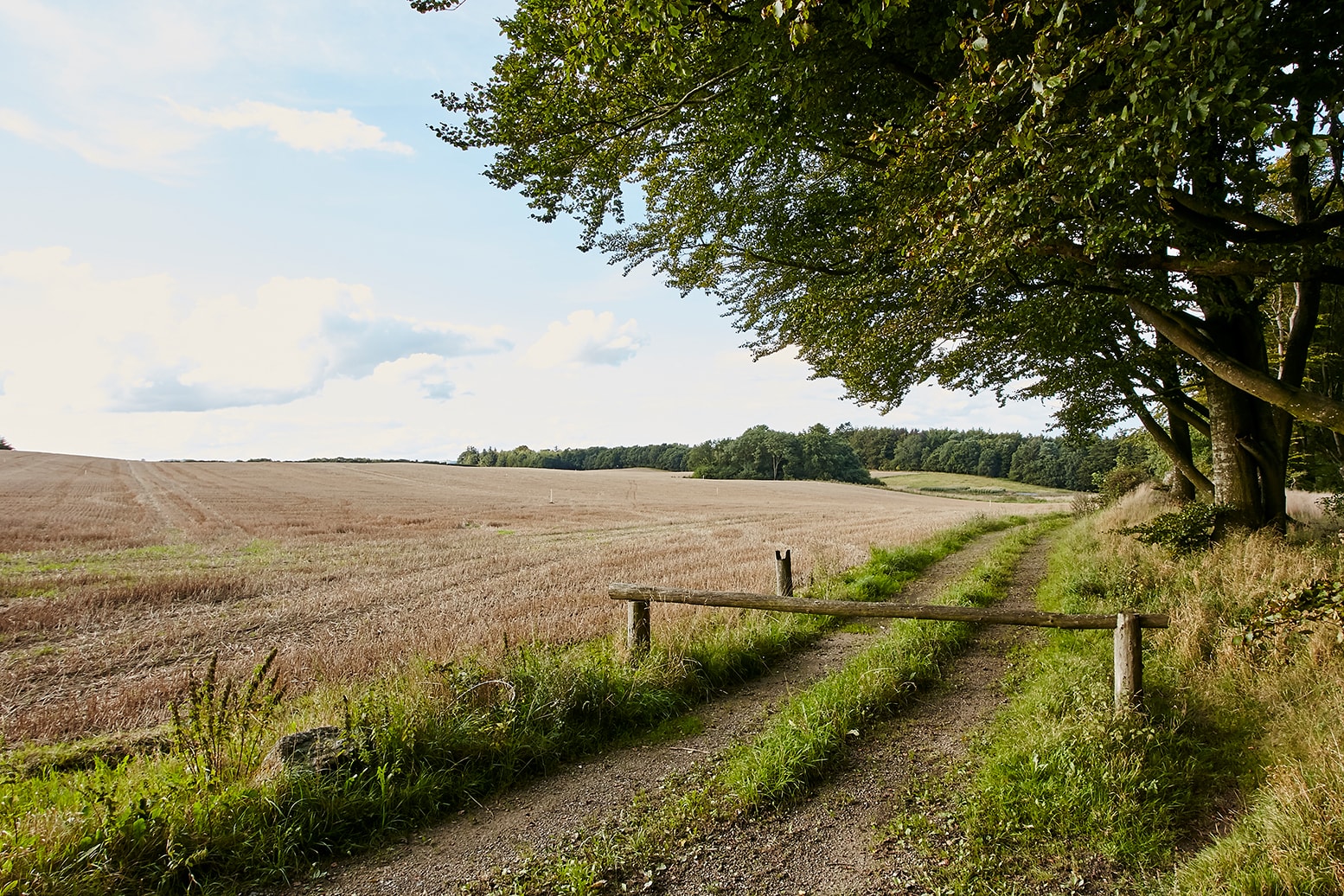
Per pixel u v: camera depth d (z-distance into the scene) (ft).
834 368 37.86
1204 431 37.01
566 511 111.24
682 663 19.65
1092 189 13.79
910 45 17.67
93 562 49.90
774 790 13.09
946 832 11.60
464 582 41.73
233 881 10.77
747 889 10.39
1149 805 11.60
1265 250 17.13
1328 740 11.87
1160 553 31.96
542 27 17.67
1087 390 40.27
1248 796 11.73
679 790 13.65
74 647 26.94
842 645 24.36
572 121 20.62
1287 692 14.90
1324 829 9.39
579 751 15.78
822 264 30.07
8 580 39.88
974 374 39.24
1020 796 12.26
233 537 68.59
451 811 13.14
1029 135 12.59
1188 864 10.03
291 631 29.84
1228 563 26.71
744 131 20.02
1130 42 11.10
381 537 70.74
